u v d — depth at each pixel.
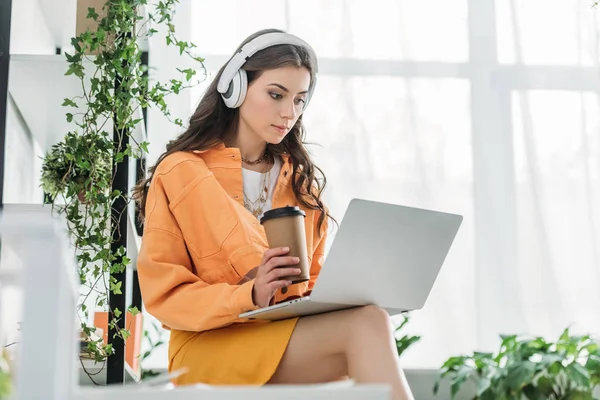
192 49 3.88
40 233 0.84
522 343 3.58
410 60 3.96
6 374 0.93
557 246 3.84
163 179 2.05
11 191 2.65
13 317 2.42
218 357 1.86
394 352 1.62
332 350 1.71
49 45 3.33
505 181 3.89
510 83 3.99
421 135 3.89
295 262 1.77
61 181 2.61
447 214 1.75
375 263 1.70
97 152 2.58
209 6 3.94
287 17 3.96
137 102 2.86
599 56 4.04
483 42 4.02
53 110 2.76
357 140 3.85
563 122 3.97
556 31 4.06
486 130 3.93
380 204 1.64
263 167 2.26
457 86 3.96
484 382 3.50
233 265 1.97
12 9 2.50
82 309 2.57
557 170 3.92
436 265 1.81
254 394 0.95
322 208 2.29
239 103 2.17
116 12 2.60
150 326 3.61
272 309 1.73
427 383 3.67
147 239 2.00
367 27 3.98
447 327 3.73
